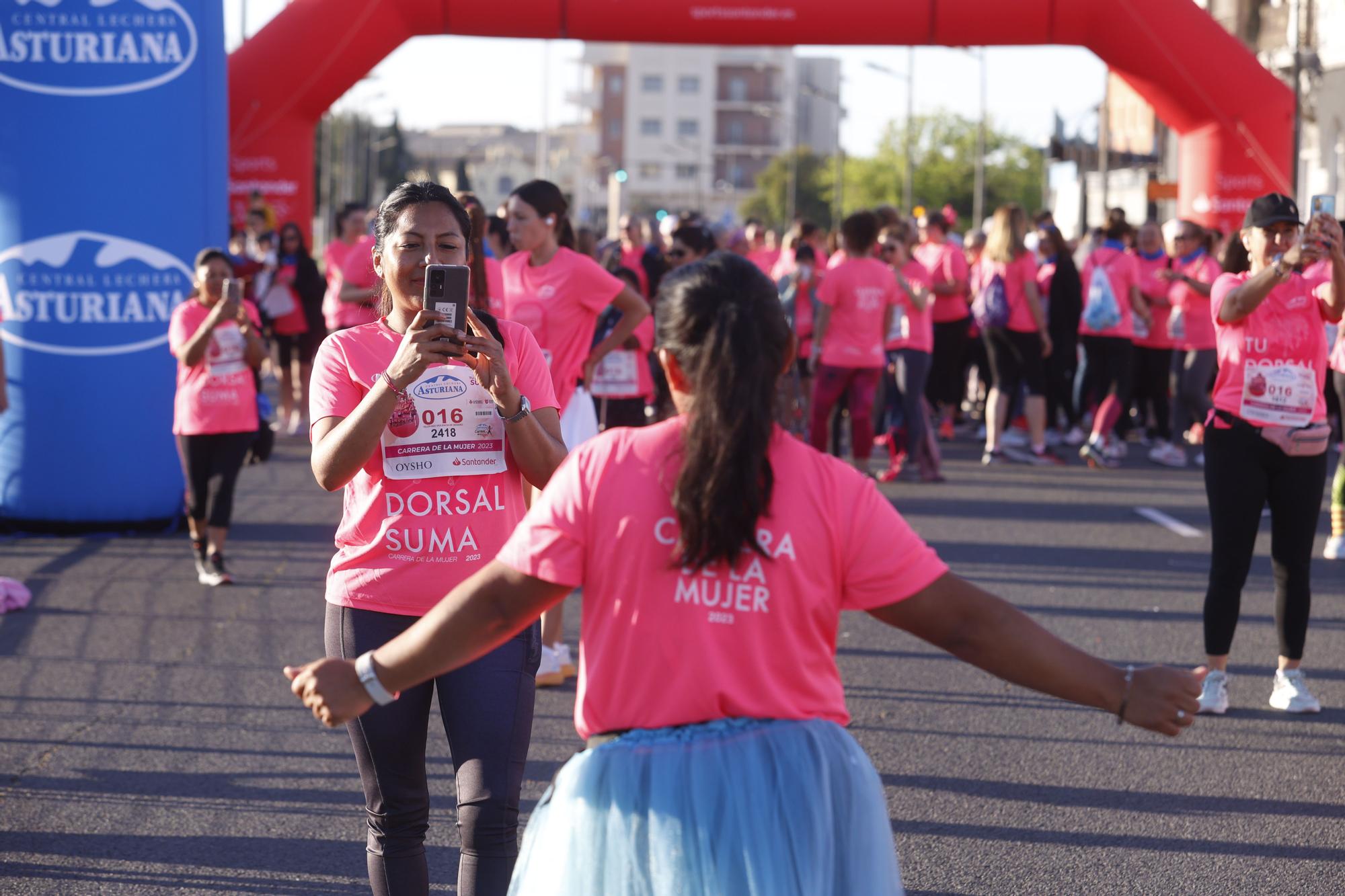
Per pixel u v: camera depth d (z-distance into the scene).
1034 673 2.46
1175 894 4.32
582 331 6.41
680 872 2.36
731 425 2.38
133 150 9.73
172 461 10.10
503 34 17.66
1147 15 17.44
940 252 15.41
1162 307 14.60
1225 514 6.05
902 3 17.55
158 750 5.55
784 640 2.44
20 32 9.56
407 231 3.48
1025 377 14.13
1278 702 6.22
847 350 11.48
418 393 3.43
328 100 17.62
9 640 7.15
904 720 6.03
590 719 2.49
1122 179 49.34
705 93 128.75
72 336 9.77
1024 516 11.15
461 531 3.45
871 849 2.45
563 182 130.50
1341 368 9.40
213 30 10.02
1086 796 5.14
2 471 9.88
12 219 9.68
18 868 4.43
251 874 4.42
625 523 2.42
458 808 3.39
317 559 9.22
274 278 15.49
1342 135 27.83
